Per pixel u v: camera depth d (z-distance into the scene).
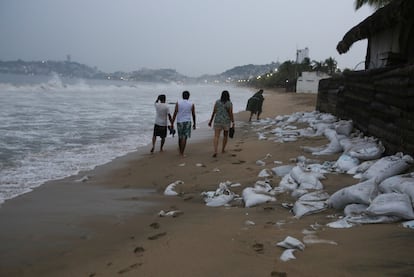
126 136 14.88
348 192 4.90
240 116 23.25
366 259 3.22
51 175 8.55
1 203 6.46
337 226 4.23
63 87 56.66
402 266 3.01
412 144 6.27
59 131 15.23
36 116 19.73
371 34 12.36
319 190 5.99
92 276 3.74
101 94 47.78
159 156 10.84
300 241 3.85
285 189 6.40
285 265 3.33
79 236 4.96
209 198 6.39
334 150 9.16
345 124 10.80
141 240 4.62
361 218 4.32
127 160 10.38
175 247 4.16
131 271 3.68
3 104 25.61
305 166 7.78
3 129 14.88
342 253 3.43
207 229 4.70
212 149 11.62
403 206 4.08
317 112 18.53
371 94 9.37
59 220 5.58
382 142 7.91
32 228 5.27
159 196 6.86
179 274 3.47
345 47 14.84
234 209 5.66
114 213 5.87
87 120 19.39
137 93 58.56
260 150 10.66
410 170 5.67
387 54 12.03
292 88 85.38
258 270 3.33
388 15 10.05
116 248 4.47
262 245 3.90
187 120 10.79
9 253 4.48
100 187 7.61
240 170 8.37
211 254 3.85
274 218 4.98
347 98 12.58
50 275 3.91
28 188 7.45
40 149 11.55
